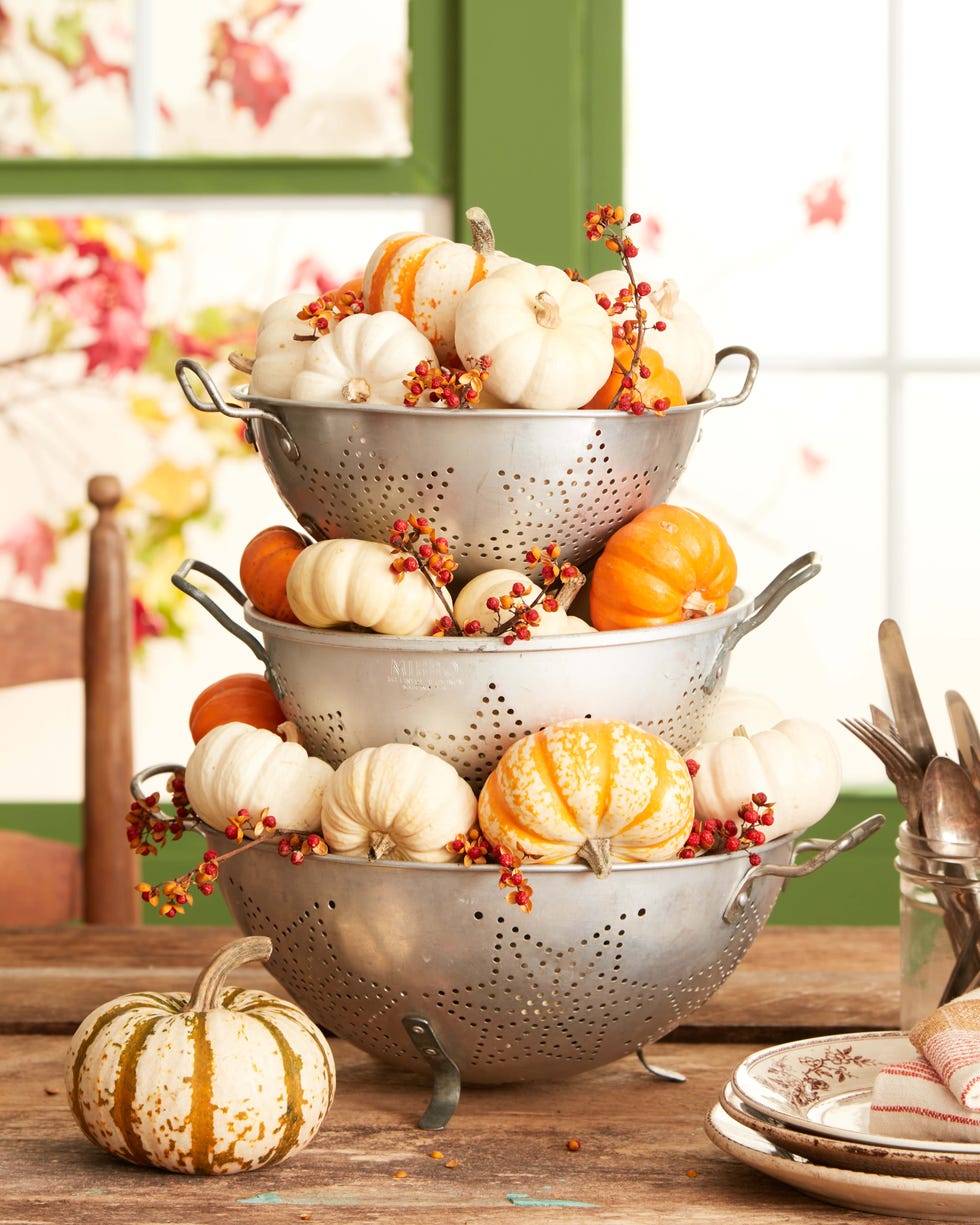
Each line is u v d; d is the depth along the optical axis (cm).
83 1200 110
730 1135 112
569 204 272
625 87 279
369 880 119
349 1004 126
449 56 273
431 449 122
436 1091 126
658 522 127
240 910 129
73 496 309
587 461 124
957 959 130
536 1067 127
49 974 163
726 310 286
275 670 131
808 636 291
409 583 123
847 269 284
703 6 278
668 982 124
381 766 117
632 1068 139
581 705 121
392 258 131
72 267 298
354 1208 109
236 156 287
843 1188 104
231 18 300
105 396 305
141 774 134
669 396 129
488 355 122
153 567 309
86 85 301
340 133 304
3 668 211
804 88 281
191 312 299
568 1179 114
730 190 283
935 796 131
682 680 126
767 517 290
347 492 127
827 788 129
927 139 281
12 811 297
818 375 286
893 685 139
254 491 308
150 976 163
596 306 127
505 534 127
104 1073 113
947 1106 107
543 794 115
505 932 118
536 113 270
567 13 267
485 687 120
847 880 278
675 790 116
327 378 126
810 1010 151
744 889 124
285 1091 113
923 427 287
